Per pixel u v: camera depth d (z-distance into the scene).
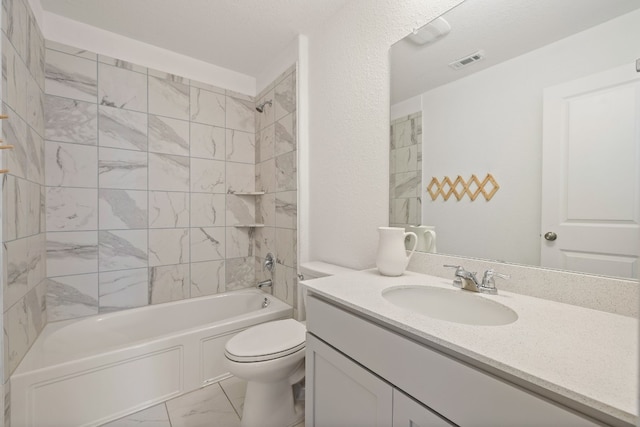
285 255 2.08
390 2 1.35
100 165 1.86
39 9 1.59
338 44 1.65
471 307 0.92
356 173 1.54
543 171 0.88
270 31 1.87
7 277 1.12
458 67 1.10
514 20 0.95
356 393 0.83
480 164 1.04
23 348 1.30
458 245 1.10
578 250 0.81
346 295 0.91
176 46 2.05
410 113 1.27
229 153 2.40
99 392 1.36
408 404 0.68
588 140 0.79
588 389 0.43
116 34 1.90
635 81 0.71
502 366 0.50
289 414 1.37
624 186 0.73
